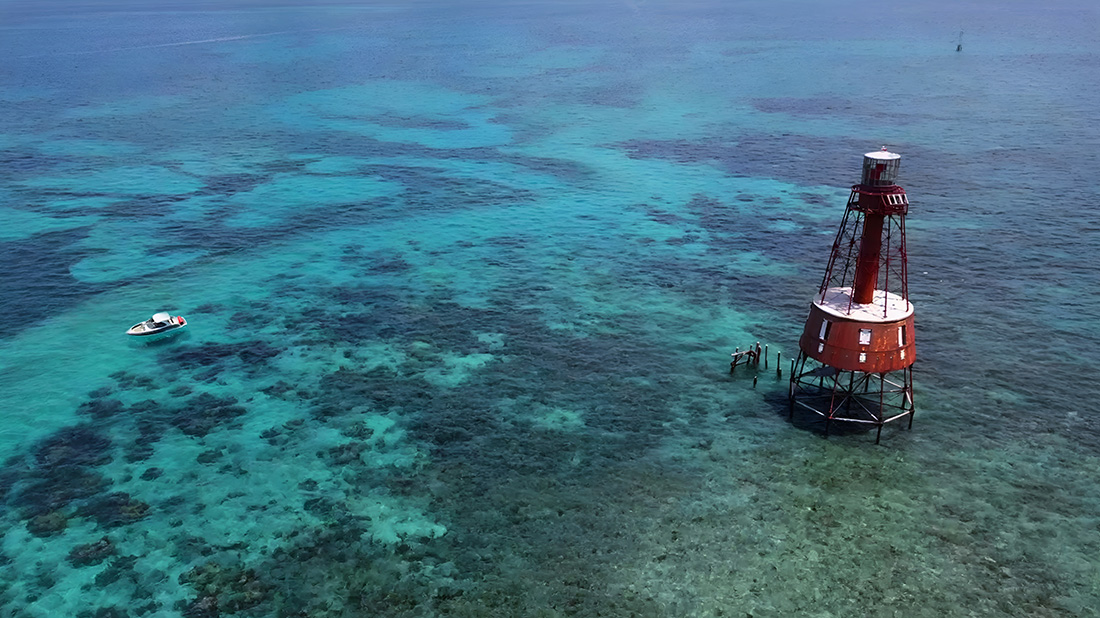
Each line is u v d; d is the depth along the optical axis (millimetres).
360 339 56469
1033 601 32500
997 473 40250
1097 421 44281
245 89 158875
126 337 56562
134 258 71375
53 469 41938
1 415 46906
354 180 96812
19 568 35062
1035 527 36469
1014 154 100375
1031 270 65125
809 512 37906
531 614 32406
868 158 40812
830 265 45938
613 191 91312
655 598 33062
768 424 45250
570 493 39719
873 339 40969
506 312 60500
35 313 60438
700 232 77000
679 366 51969
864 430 44281
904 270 44219
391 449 43656
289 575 34719
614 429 45125
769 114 130625
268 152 109750
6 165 100875
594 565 34938
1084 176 90250
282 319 59719
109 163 102812
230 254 72688
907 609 32250
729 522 37344
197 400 48750
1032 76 157250
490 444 43969
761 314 59094
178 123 127438
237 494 40031
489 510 38625
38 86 160875
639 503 38844
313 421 46406
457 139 118062
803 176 95312
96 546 36375
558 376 51031
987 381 48656
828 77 164500
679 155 106562
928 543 35750
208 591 33812
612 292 63594
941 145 106438
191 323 59000
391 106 142500
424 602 33125
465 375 51344
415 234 77938
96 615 32562
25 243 74500
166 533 37250
